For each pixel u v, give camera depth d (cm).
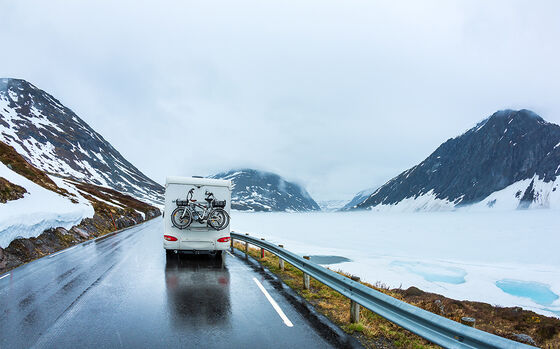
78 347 487
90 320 609
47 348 483
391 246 5338
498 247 5934
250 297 801
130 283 923
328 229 9675
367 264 3167
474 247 5866
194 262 1311
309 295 839
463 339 390
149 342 510
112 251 1602
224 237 1311
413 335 602
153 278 995
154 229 3238
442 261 3903
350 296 639
